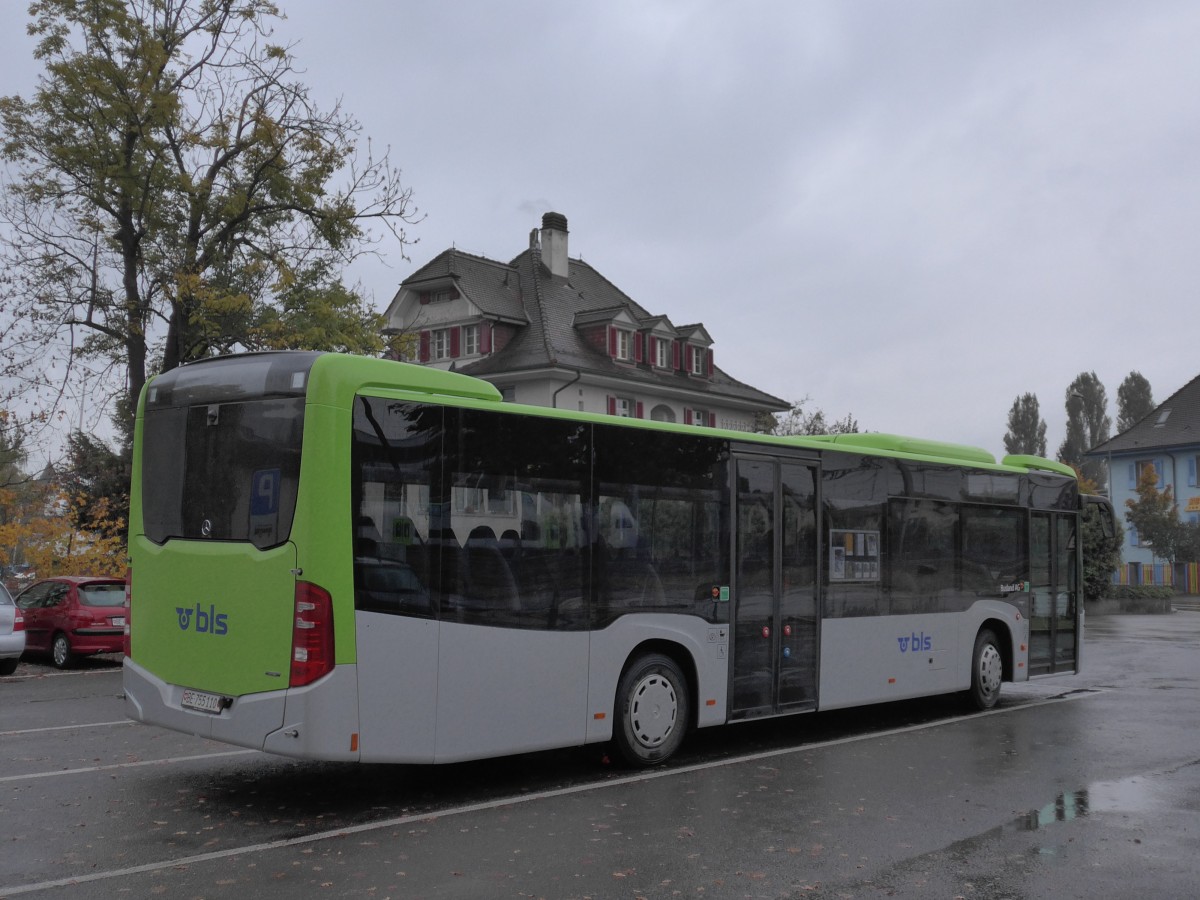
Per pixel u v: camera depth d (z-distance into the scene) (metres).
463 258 44.28
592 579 8.88
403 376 7.79
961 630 12.85
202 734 7.73
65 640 18.78
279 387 7.58
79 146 23.23
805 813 7.77
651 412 44.47
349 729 7.27
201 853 6.55
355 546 7.38
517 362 40.88
